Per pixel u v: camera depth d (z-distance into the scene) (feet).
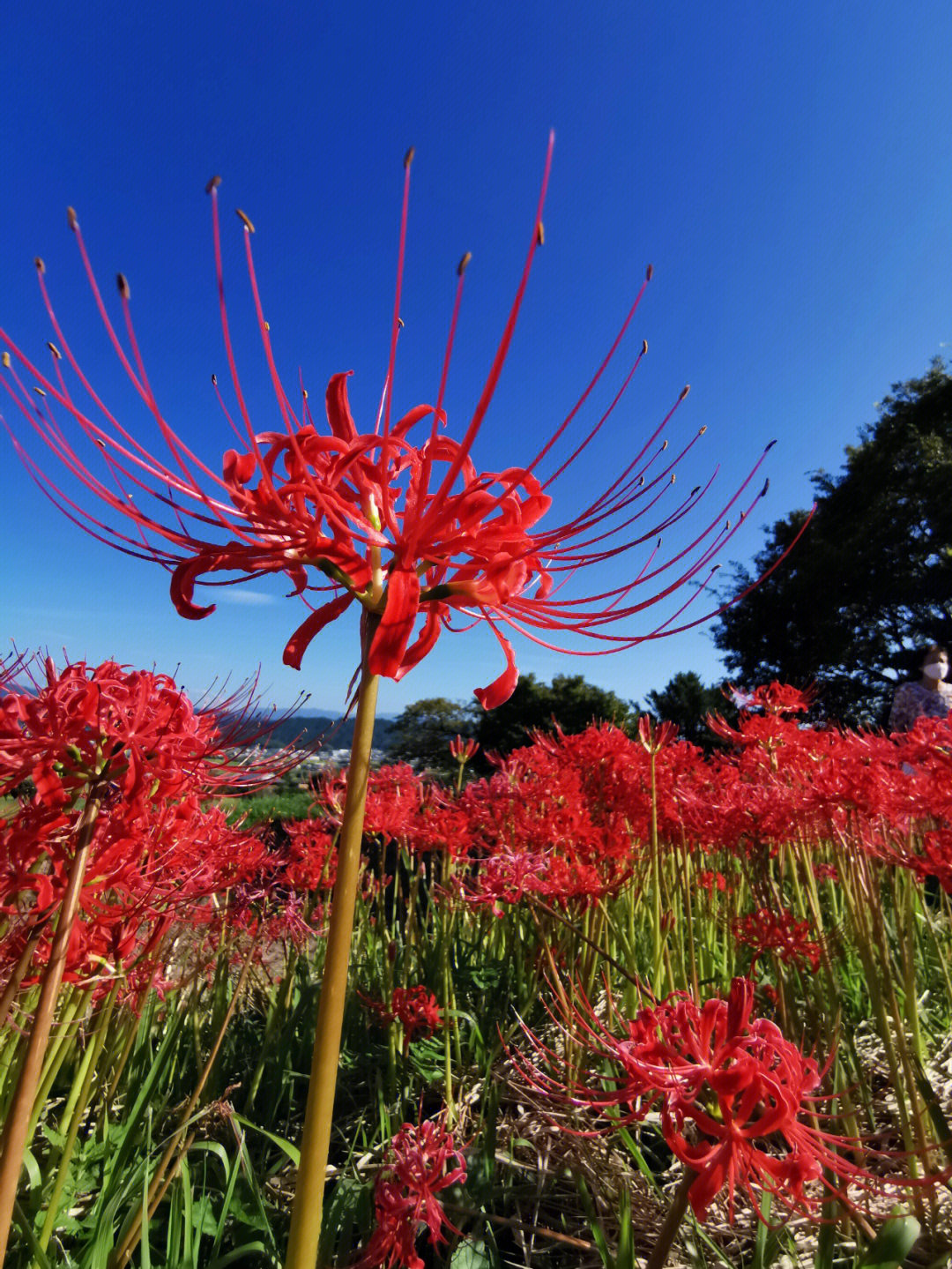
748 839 9.62
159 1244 6.45
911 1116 6.66
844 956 10.48
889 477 79.20
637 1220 6.57
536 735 13.42
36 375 4.10
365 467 4.58
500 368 3.98
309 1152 3.56
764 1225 5.19
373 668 3.95
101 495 4.33
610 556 5.34
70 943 4.25
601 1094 4.35
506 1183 7.28
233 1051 9.69
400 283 4.53
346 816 3.86
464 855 11.76
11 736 4.06
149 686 4.37
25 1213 5.96
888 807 7.43
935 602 76.18
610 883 9.02
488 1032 10.03
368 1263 5.26
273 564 4.30
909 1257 5.62
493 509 4.16
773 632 81.46
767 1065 3.73
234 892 10.22
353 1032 10.35
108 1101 7.27
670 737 10.61
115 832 4.21
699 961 10.25
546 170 3.90
